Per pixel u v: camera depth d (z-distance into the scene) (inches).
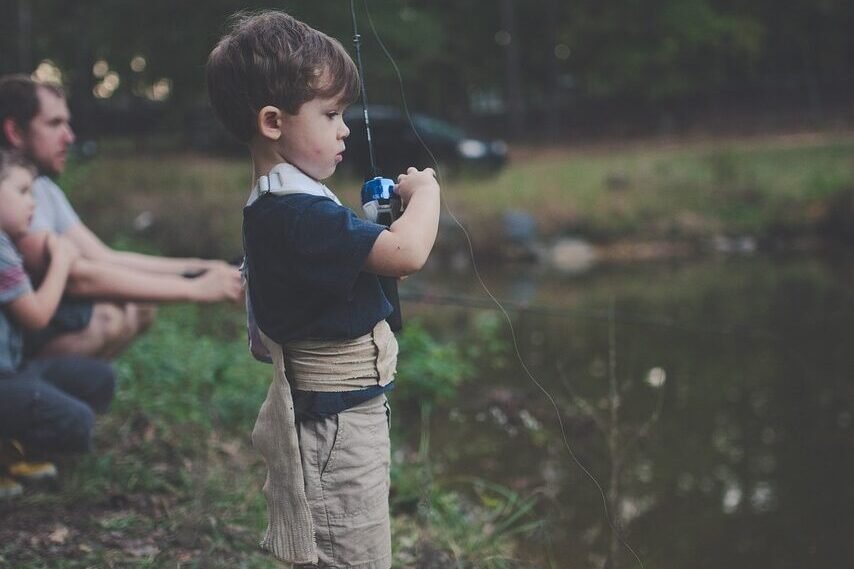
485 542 129.2
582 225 537.6
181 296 139.1
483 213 512.4
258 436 75.7
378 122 587.8
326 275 70.5
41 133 136.8
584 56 1041.5
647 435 180.9
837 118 836.0
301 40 71.8
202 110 798.5
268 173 73.8
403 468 154.2
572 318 312.8
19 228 125.3
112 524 116.6
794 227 547.8
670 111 941.8
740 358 247.1
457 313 317.7
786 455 172.6
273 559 111.4
